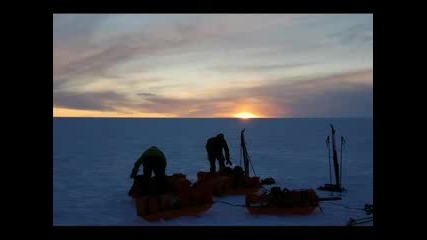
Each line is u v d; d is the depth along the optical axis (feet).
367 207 28.96
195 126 273.33
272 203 28.22
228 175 37.14
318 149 85.05
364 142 103.71
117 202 32.78
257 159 66.28
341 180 44.34
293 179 45.68
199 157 69.10
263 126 271.49
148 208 27.35
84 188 39.27
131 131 178.09
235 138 127.13
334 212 28.91
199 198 28.76
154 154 31.86
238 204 31.60
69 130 182.80
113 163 59.21
